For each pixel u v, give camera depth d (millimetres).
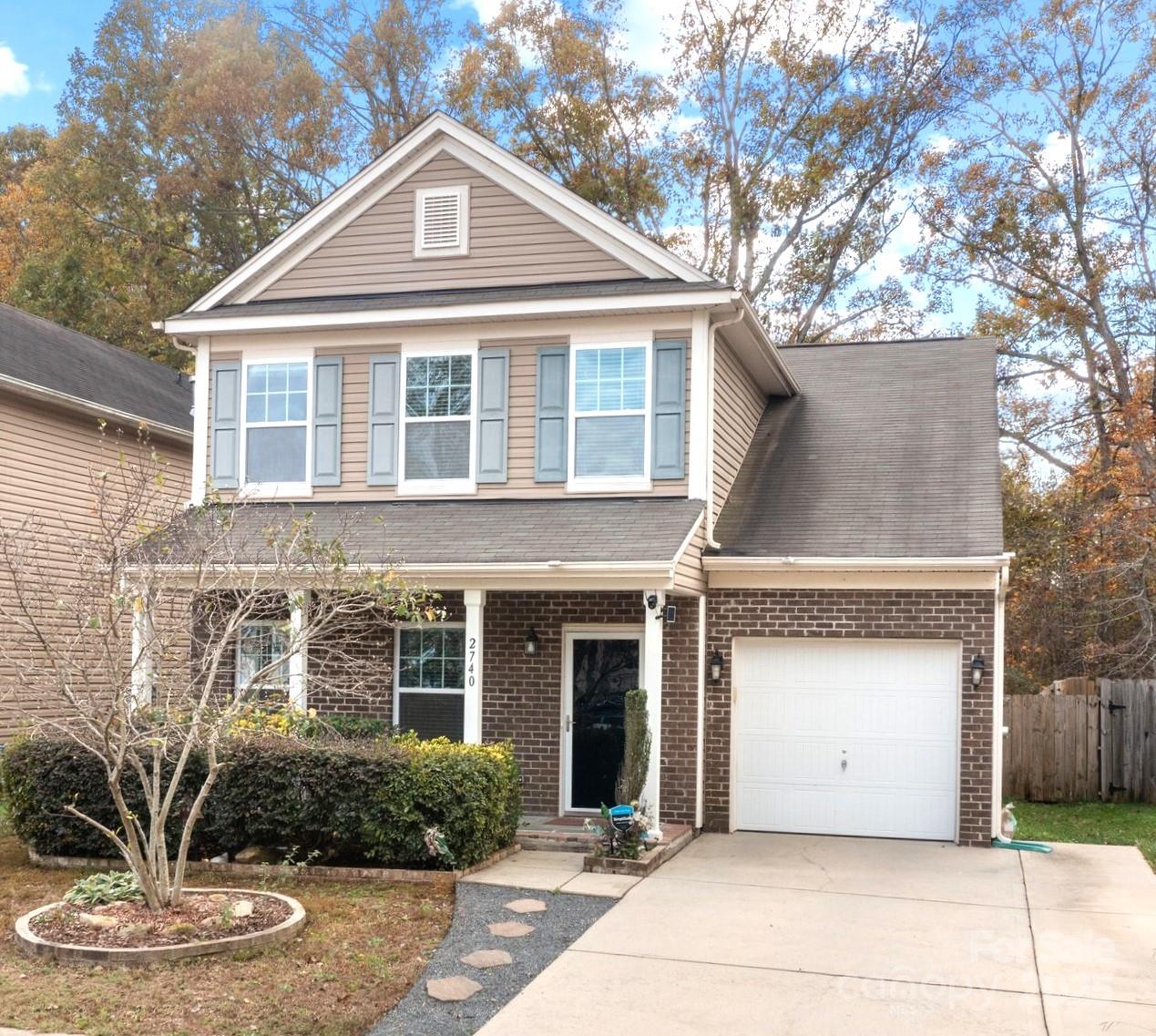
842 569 13086
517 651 13938
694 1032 6746
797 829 13352
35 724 11820
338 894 9891
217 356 15180
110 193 31125
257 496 14719
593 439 13875
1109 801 16266
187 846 8906
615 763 13672
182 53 31062
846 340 29734
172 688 9570
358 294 15039
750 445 16109
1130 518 22734
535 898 9812
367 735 13477
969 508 13602
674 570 11734
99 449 18312
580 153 30516
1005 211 26547
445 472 14359
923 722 13062
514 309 13828
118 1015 6832
